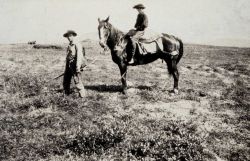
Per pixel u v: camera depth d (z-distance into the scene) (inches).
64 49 1428.4
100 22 489.7
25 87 568.4
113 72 815.7
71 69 486.3
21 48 1475.1
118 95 531.5
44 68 848.9
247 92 636.7
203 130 398.9
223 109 498.6
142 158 311.3
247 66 1087.6
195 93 587.5
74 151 321.7
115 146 331.0
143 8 521.3
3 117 408.2
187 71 924.6
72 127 383.2
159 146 331.0
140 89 593.9
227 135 387.5
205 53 1551.4
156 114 452.8
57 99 477.7
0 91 544.4
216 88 662.5
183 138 349.1
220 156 332.8
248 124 435.8
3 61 936.9
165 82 698.8
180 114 460.1
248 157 331.3
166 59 549.0
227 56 1438.2
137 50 517.0
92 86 604.7
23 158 303.1
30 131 368.2
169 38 543.5
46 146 327.9
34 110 446.9
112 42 505.7
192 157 315.3
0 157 302.4
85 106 457.4
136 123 404.2
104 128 361.7
